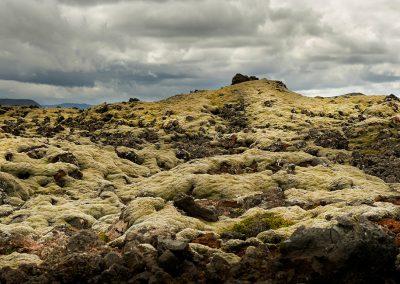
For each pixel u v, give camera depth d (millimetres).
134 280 29594
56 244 44812
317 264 27500
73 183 103312
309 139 163000
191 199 53000
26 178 102938
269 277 29016
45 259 39438
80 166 119438
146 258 31516
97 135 189750
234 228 46094
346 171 96125
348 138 168000
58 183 102250
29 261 38594
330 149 138125
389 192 70938
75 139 169000
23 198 90062
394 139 153125
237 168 99250
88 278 31000
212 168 97375
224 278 30078
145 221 45406
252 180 81875
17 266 36938
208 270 30500
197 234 41219
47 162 114625
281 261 29484
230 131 197875
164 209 51812
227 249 36969
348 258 26484
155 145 165875
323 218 43750
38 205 78062
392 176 98625
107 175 118312
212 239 39531
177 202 53281
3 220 66312
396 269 27469
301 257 28500
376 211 41469
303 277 27703
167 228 42375
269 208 57594
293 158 105312
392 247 27266
